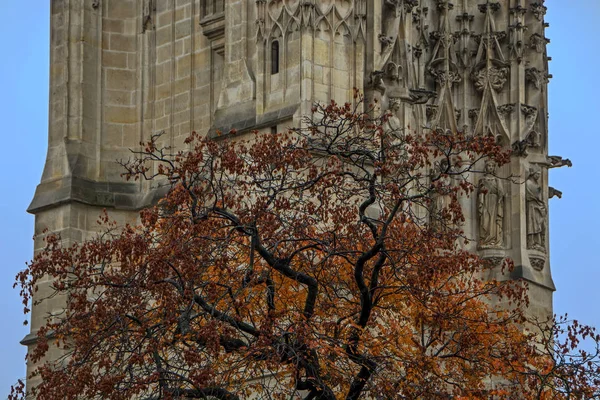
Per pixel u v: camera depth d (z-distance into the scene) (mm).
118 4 85312
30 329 82312
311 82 73875
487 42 85375
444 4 85750
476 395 63531
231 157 62406
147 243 62250
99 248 63344
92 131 84125
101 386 58781
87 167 83500
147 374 60094
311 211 63531
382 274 63875
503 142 84875
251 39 76812
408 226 64938
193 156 62531
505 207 84438
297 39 74375
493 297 82688
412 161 63562
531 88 85688
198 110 81812
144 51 84500
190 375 58281
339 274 64375
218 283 60281
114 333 61625
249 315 61625
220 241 61719
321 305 62938
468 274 82938
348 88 74938
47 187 83438
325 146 64250
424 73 84812
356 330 61188
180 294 59875
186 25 82875
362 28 75625
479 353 65375
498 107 84938
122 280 62125
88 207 82812
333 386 60812
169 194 62656
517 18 85375
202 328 58281
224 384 60688
